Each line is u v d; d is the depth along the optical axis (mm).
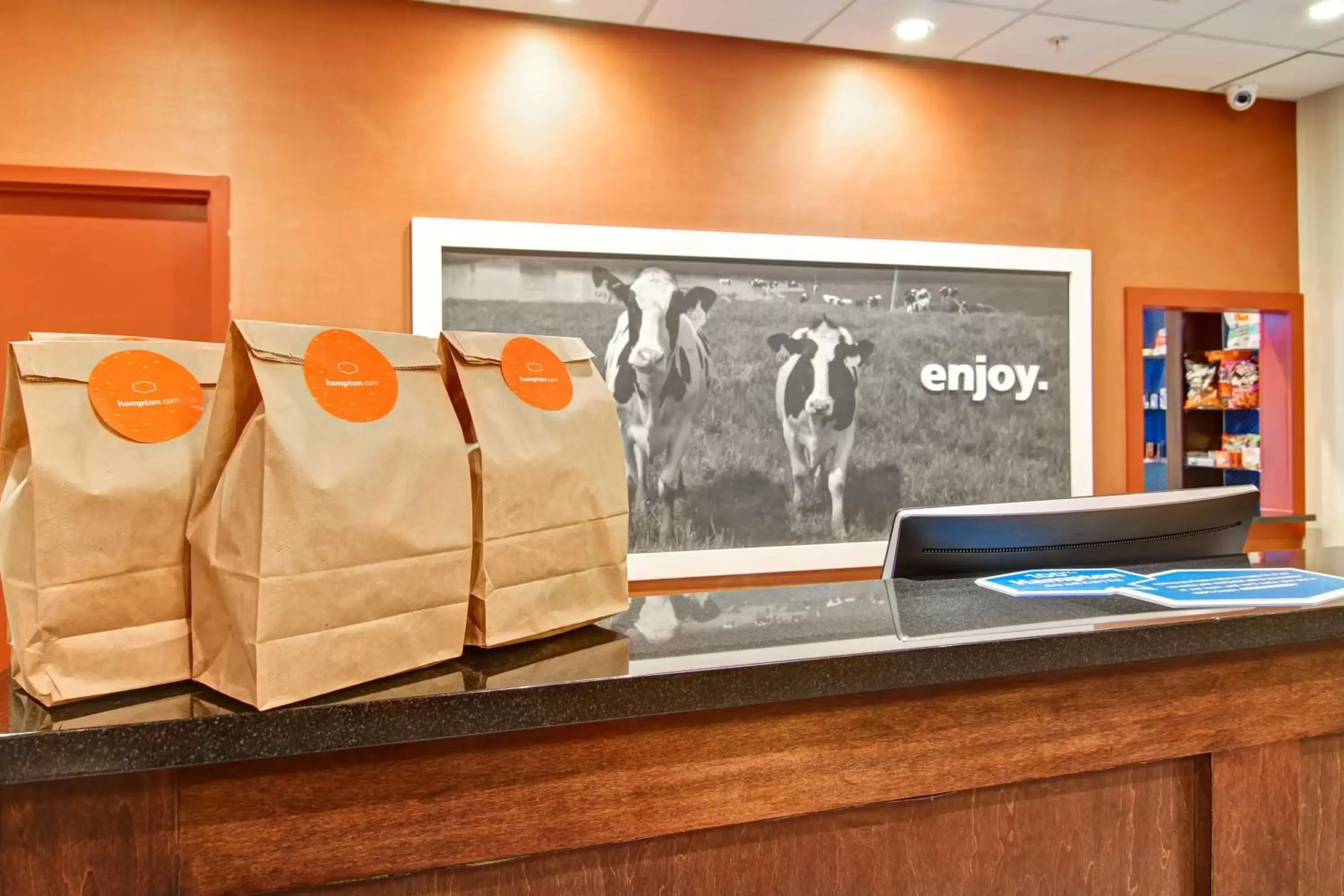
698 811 953
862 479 3801
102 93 3000
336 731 771
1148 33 3600
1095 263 4117
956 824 1086
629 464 3541
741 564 3656
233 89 3115
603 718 851
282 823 823
